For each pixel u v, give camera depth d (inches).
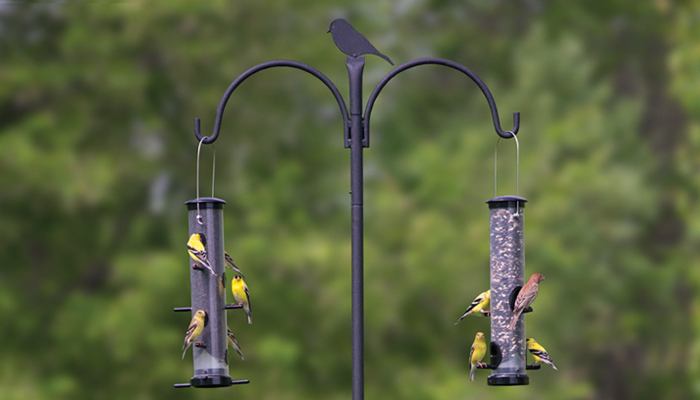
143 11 730.8
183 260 724.7
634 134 913.5
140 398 726.5
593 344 879.1
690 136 916.0
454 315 765.3
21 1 761.0
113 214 750.5
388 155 863.1
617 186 821.2
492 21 987.9
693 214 920.9
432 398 757.9
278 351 714.2
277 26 788.0
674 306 948.0
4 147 711.7
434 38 946.1
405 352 787.4
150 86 759.7
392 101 887.1
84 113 740.7
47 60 751.1
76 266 767.7
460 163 798.5
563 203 800.9
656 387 965.2
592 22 979.9
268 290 733.9
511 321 358.0
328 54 789.9
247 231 748.0
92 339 722.8
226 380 354.3
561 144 832.9
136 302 710.5
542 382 814.5
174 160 769.6
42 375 741.3
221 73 762.2
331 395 754.8
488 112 866.1
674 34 955.3
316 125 799.7
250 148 779.4
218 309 355.9
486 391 765.3
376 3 847.7
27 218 756.0
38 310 758.5
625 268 871.7
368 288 743.7
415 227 753.0
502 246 360.5
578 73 868.0
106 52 735.7
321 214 780.6
